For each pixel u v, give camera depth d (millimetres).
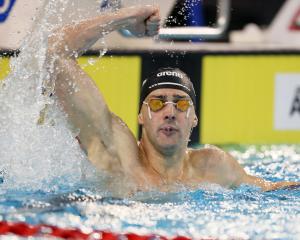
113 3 14641
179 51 17438
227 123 17469
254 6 17953
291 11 18062
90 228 8422
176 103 10484
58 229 8352
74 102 10180
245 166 14336
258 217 9148
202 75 17453
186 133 10609
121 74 17203
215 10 17781
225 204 9891
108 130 10492
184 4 17609
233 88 17547
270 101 17594
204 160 11188
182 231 8422
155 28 10680
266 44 17859
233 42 17797
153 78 10727
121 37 17281
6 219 8594
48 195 9875
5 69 16531
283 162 14844
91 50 17047
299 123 17578
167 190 10445
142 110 10828
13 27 16625
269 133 17562
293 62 17625
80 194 10000
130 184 10289
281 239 8148
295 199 10375
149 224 8672
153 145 10641
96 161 10383
